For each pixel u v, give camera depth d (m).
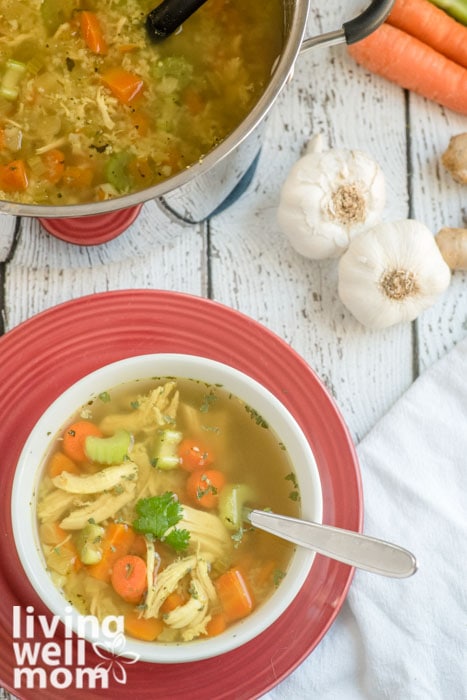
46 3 0.91
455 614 0.94
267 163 1.00
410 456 0.96
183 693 0.89
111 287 0.98
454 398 0.97
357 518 0.91
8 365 0.90
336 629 0.94
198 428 0.89
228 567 0.87
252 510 0.88
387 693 0.93
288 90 1.01
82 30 0.90
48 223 0.88
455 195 1.01
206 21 0.91
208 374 0.89
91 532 0.87
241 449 0.89
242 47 0.90
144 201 0.84
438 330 0.99
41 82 0.90
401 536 0.95
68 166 0.89
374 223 0.98
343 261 0.97
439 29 1.00
